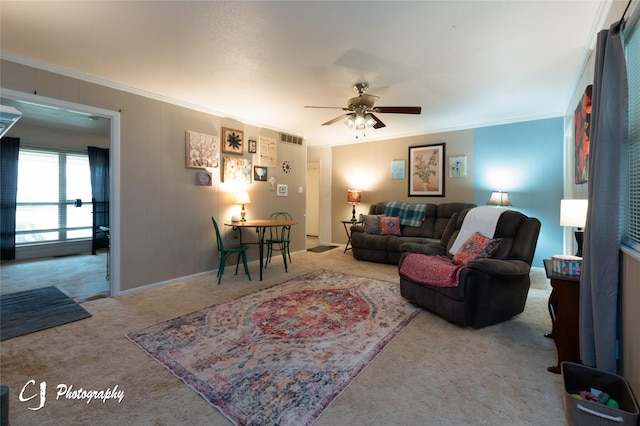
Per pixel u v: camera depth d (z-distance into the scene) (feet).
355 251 17.57
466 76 10.19
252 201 16.19
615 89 4.91
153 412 5.04
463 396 5.44
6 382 5.85
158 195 12.12
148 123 11.75
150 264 11.90
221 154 14.57
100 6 6.45
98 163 20.47
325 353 6.91
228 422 4.82
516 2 6.32
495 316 8.41
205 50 8.39
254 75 10.07
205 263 13.94
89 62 9.15
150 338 7.63
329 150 22.67
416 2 6.32
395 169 19.83
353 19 6.93
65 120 16.15
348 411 5.04
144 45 8.13
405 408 5.13
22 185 18.06
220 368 6.31
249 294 11.10
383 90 11.48
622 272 5.05
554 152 14.79
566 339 6.13
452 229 11.62
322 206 23.21
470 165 17.12
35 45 8.14
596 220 5.11
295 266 15.80
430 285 8.95
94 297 10.85
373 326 8.36
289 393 5.51
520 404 5.24
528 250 9.10
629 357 4.77
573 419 4.45
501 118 15.65
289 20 6.97
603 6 6.41
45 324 8.48
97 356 6.79
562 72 9.86
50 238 19.02
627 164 4.83
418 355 6.86
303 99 12.50
